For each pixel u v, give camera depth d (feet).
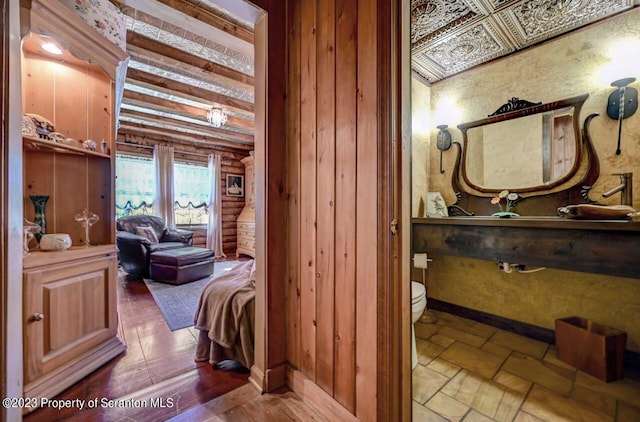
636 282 5.44
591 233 3.99
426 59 7.61
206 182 19.44
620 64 5.70
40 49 5.51
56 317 4.88
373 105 3.56
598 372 5.01
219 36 7.58
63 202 5.95
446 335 6.84
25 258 4.44
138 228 13.94
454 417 4.18
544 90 6.70
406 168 3.55
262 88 4.94
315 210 4.46
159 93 11.39
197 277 12.17
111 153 6.31
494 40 6.77
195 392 4.78
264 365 4.81
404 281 3.53
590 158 6.06
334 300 4.11
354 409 3.82
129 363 5.67
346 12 3.93
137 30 7.41
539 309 6.59
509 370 5.35
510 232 4.95
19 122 2.95
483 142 7.77
